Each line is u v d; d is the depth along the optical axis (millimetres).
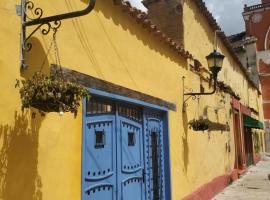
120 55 6484
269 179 16625
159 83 8164
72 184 4844
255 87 30516
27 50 4227
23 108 3955
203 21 12664
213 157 12773
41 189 4277
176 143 8883
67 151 4801
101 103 5871
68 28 5074
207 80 12602
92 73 5535
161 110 8141
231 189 13672
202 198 10453
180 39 10156
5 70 3908
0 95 3816
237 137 19375
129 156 6621
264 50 39125
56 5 4906
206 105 12250
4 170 3785
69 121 4887
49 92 3645
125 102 6555
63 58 4898
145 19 7367
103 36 5973
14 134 3943
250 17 40250
